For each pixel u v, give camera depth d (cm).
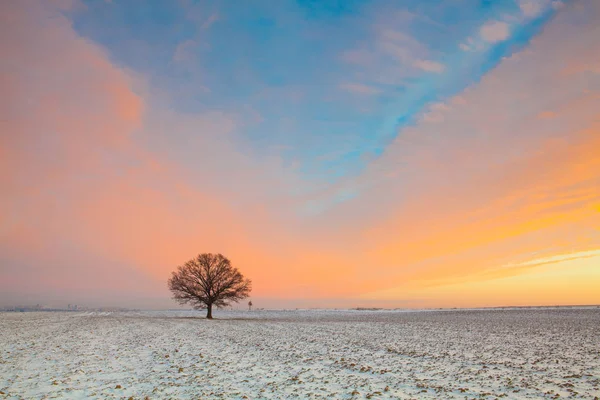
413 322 6206
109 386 1633
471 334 3959
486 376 1827
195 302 7969
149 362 2234
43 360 2253
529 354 2509
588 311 8925
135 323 5659
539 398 1423
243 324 5753
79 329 4412
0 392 1512
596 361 2200
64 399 1422
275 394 1506
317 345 3066
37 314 9075
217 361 2277
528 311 9744
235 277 8088
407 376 1844
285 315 10031
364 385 1655
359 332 4309
